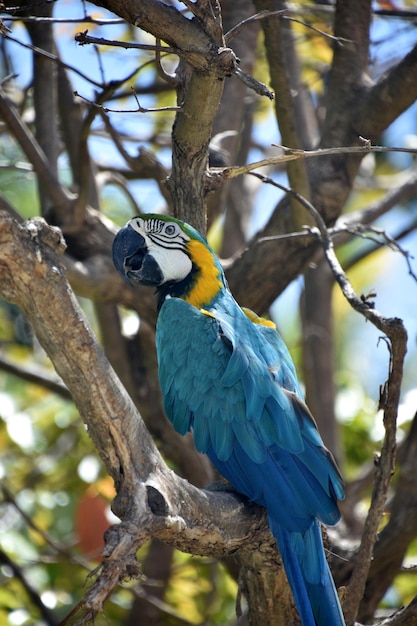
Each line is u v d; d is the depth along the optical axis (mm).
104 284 10852
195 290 8969
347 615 8203
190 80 7492
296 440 7723
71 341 6230
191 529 6848
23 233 5926
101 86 8977
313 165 10695
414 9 13250
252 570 8086
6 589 12234
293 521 7398
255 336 8484
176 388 8367
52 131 11727
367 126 10570
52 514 13023
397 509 10406
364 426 13281
